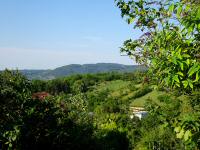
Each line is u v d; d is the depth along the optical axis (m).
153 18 5.09
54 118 14.90
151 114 4.84
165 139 22.06
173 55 3.96
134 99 95.69
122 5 5.42
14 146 13.16
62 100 19.03
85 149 16.97
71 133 15.83
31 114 13.98
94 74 170.12
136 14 5.32
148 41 5.20
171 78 3.86
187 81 3.83
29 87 16.20
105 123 42.66
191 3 4.25
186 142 4.09
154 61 4.21
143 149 26.45
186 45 4.29
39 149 14.16
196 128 3.96
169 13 4.79
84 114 23.09
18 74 16.08
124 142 36.25
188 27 3.92
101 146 20.27
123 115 46.88
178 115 4.57
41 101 15.16
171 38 4.37
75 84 135.12
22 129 13.40
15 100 14.23
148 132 27.73
